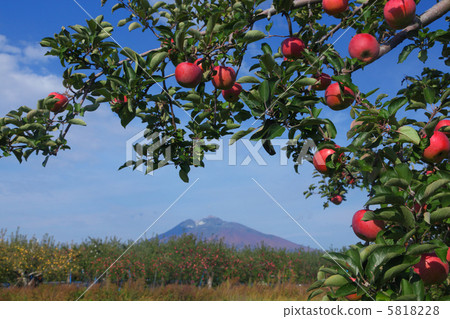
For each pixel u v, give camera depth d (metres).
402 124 2.24
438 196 1.89
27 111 3.03
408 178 1.93
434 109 2.20
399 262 1.81
